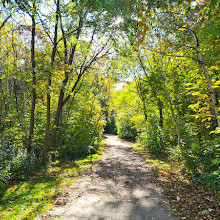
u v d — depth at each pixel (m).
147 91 13.34
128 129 23.98
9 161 6.75
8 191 5.72
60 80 8.61
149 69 13.09
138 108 17.91
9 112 11.10
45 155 8.89
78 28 9.14
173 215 4.05
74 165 9.30
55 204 4.71
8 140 8.20
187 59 7.65
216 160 4.22
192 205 4.37
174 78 8.74
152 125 12.58
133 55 11.20
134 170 8.12
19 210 4.43
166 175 6.94
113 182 6.53
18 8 6.58
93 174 7.62
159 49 7.50
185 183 5.80
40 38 9.45
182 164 6.95
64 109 13.68
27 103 13.39
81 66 11.48
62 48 10.22
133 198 5.08
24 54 10.07
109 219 3.96
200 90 3.76
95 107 14.77
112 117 38.34
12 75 7.50
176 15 5.23
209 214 3.84
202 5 4.01
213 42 5.19
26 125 10.66
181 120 9.61
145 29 2.25
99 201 4.88
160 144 11.60
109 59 10.99
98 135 15.71
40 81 7.90
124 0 2.63
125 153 12.98
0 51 10.30
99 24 8.95
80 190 5.71
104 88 18.64
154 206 4.54
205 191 4.95
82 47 11.36
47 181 6.68
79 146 12.20
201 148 5.68
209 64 5.33
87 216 4.08
